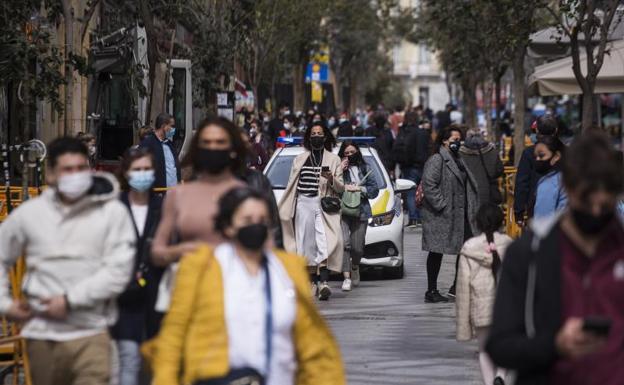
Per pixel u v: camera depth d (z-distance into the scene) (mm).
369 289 38719
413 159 62625
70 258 16062
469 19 80188
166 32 62812
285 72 131125
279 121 84500
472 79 110750
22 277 20297
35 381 16297
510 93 124500
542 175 26766
